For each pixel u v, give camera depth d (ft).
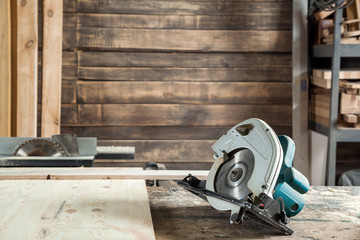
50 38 12.68
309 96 14.64
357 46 12.19
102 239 4.46
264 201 4.69
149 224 4.90
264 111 14.65
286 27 14.47
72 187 6.41
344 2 12.30
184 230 5.01
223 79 14.49
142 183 6.77
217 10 14.28
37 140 8.58
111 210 5.36
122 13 14.10
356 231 5.09
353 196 6.66
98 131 14.37
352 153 15.07
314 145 14.48
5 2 11.98
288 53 14.56
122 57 14.21
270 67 14.53
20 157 8.17
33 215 5.14
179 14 14.21
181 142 14.55
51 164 8.16
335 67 12.23
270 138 4.90
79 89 14.17
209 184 5.29
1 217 5.06
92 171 7.49
